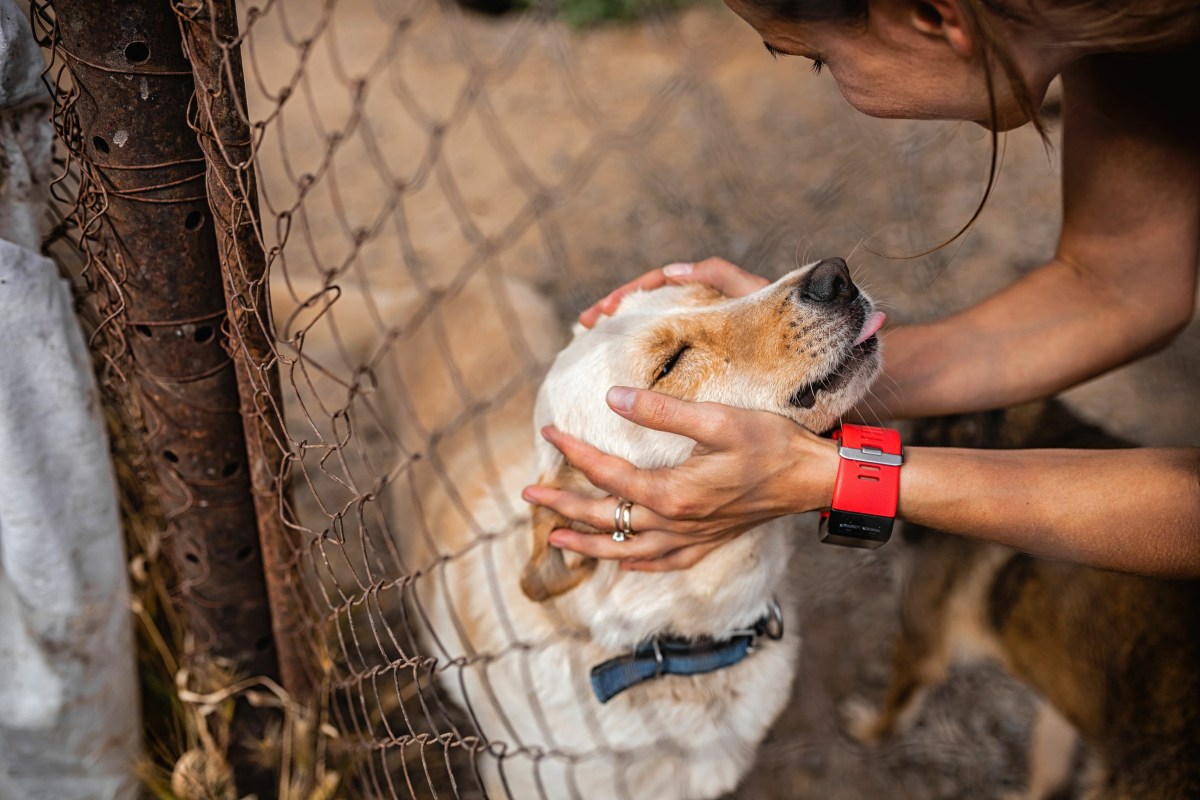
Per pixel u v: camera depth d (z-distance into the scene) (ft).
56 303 5.62
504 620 7.29
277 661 7.13
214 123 4.61
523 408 9.38
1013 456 5.39
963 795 9.29
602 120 20.22
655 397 5.17
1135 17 3.95
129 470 7.30
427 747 8.39
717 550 6.48
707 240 15.89
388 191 17.70
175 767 7.13
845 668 10.37
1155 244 6.41
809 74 21.43
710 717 7.20
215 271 5.36
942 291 14.43
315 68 22.49
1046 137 4.56
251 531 6.38
